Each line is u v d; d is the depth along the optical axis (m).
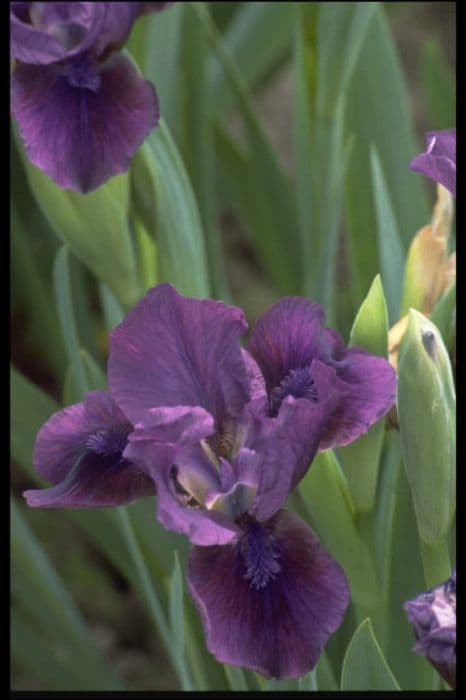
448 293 0.71
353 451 0.68
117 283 0.79
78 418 0.65
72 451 0.64
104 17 0.76
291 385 0.64
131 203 0.83
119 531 0.87
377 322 0.66
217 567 0.61
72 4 0.78
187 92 0.95
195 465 0.63
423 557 0.68
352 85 0.93
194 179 0.95
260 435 0.63
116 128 0.75
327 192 0.88
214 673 0.78
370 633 0.67
